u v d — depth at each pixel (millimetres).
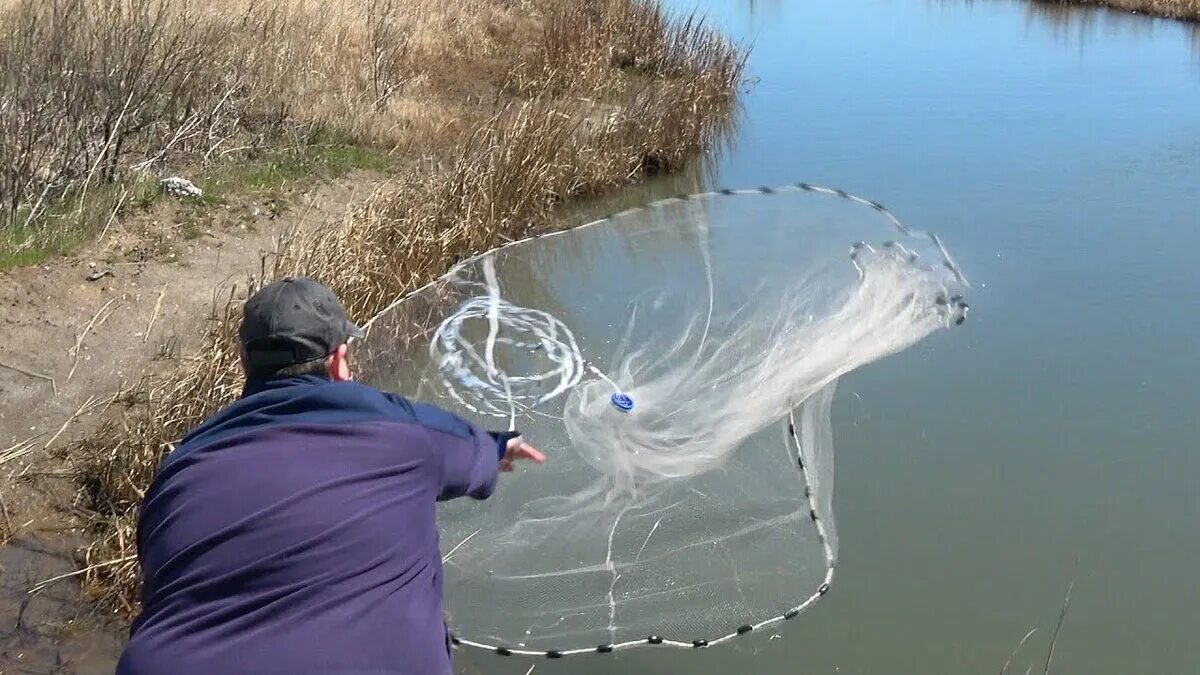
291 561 1914
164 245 6266
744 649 3670
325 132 8539
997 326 5641
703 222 5398
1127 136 9227
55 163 6523
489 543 3572
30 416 4594
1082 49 13641
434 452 2174
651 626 3539
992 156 8742
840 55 13320
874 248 5332
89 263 5855
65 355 5031
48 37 7336
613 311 4527
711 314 4508
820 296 4797
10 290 5438
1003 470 4633
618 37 11820
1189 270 6406
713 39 12195
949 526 4297
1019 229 7008
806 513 3822
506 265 4918
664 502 3717
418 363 4246
